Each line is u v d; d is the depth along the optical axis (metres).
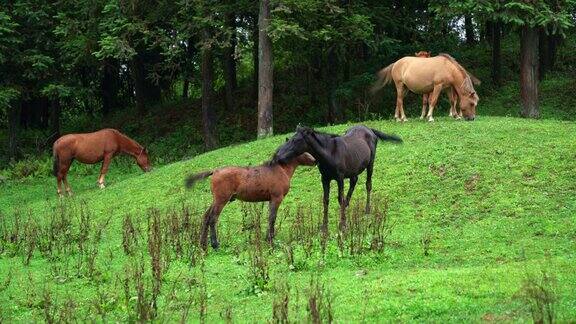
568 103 25.83
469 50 32.22
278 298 8.10
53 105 30.28
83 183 22.27
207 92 25.09
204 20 21.98
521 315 6.91
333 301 8.01
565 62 30.28
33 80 27.39
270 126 22.22
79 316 8.28
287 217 13.98
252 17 26.30
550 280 8.05
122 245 12.76
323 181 12.18
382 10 24.98
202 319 7.51
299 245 11.58
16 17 25.75
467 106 18.41
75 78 28.84
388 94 28.12
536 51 22.70
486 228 11.71
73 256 12.20
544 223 11.50
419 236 11.71
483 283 8.25
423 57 19.12
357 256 10.52
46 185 22.56
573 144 14.79
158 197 16.84
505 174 13.96
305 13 22.31
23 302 9.08
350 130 12.98
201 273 10.19
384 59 27.64
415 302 7.73
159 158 25.41
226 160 18.36
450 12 21.31
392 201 13.91
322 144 11.72
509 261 9.78
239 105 30.30
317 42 24.31
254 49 29.06
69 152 19.25
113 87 35.03
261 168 11.75
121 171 23.69
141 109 31.88
